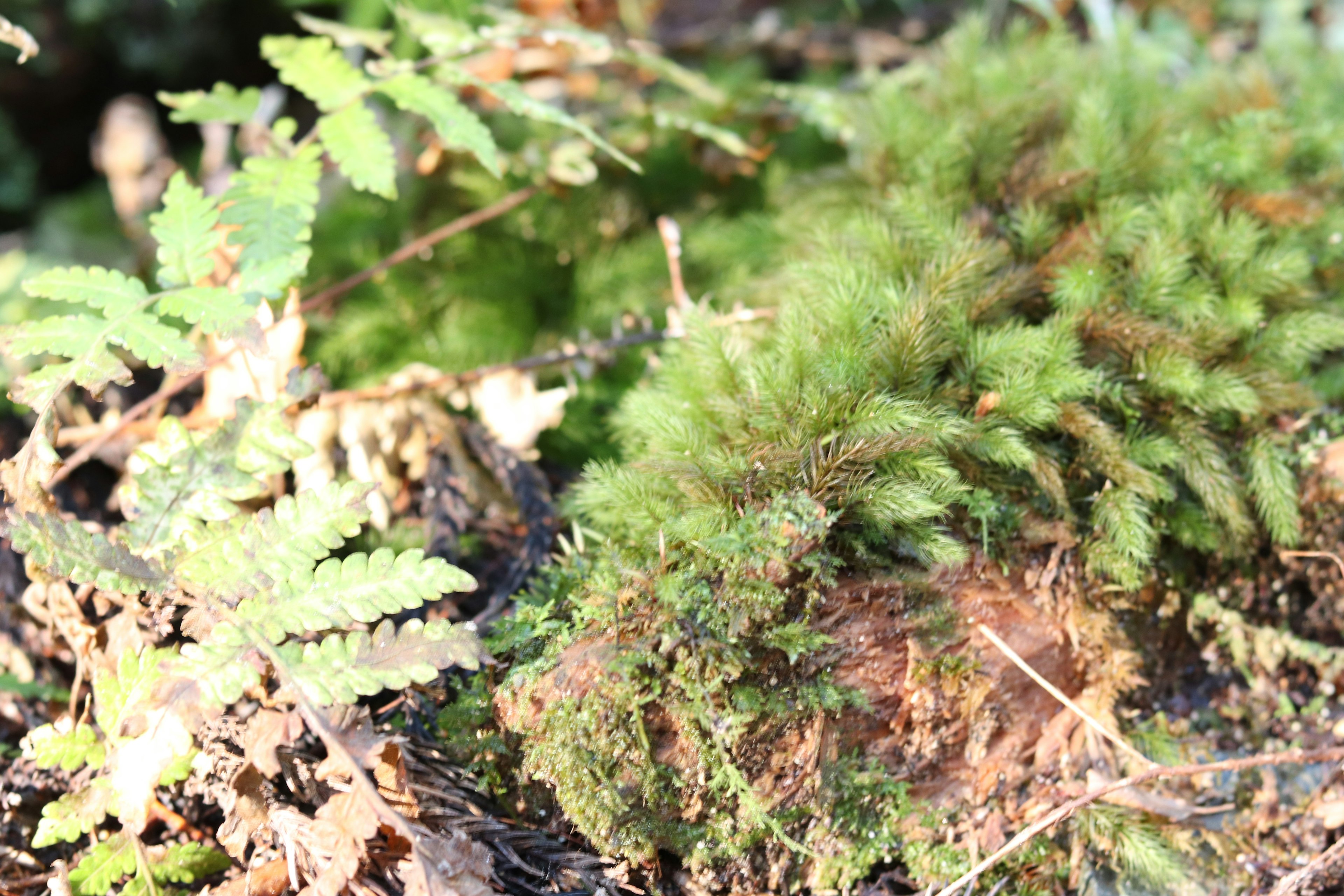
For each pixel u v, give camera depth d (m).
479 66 0.69
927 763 0.56
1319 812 0.57
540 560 0.59
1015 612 0.57
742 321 0.61
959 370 0.58
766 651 0.55
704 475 0.55
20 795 0.56
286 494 0.60
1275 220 0.62
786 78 0.83
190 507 0.55
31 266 0.71
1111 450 0.57
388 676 0.53
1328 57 0.68
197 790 0.55
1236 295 0.59
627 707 0.54
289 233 0.58
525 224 0.68
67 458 0.62
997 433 0.56
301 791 0.55
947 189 0.62
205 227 0.57
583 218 0.68
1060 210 0.62
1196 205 0.61
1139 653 0.58
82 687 0.57
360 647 0.54
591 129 0.67
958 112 0.64
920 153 0.63
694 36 0.83
